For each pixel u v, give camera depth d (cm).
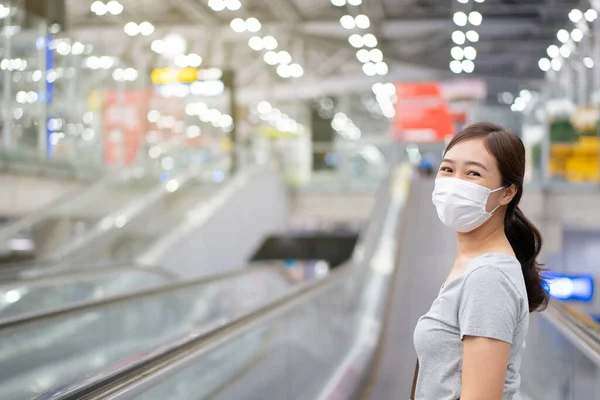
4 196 923
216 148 1658
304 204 1917
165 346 251
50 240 856
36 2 941
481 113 2150
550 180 1673
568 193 1655
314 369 562
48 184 1030
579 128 1661
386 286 876
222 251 1209
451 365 141
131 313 569
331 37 2306
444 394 142
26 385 405
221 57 2534
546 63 2088
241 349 423
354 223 2266
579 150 1662
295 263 2311
